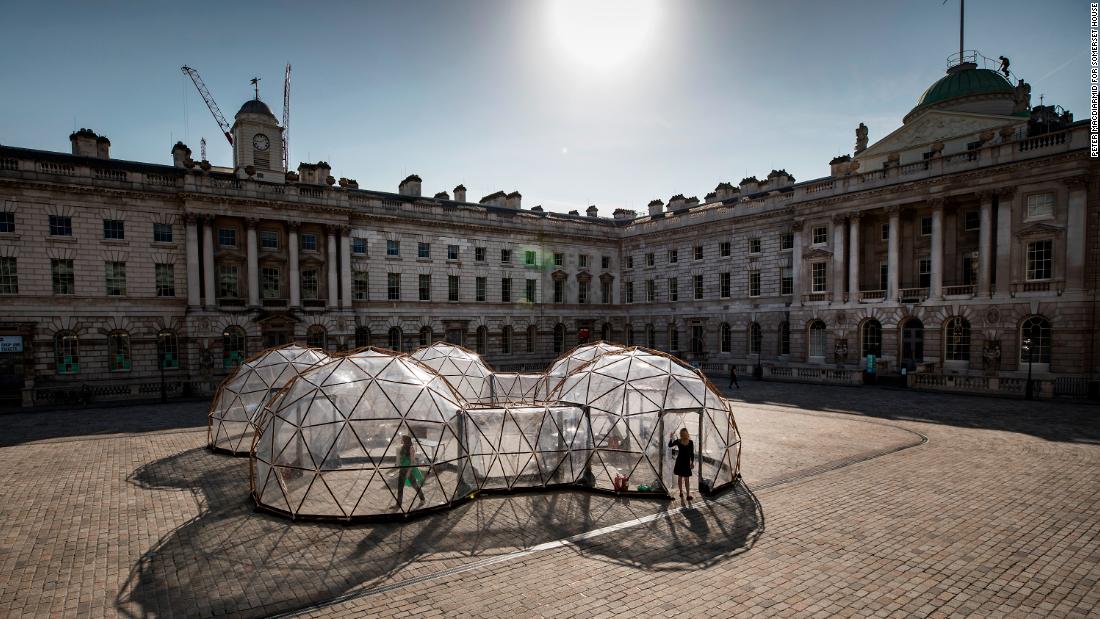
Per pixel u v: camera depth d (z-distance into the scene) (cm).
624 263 7062
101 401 3806
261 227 5006
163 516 1598
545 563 1288
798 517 1561
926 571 1227
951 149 4797
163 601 1123
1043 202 3981
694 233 6206
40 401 3709
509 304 6338
